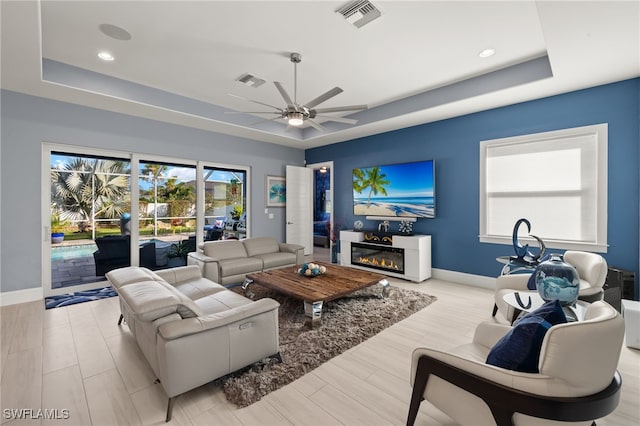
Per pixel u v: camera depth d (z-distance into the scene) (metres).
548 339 1.06
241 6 2.34
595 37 2.28
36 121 3.58
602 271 2.52
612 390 1.09
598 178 3.25
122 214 4.38
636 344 2.32
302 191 6.73
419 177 4.72
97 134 4.03
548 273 1.77
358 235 5.27
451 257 4.50
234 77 3.65
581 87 3.28
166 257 4.83
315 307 2.76
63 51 3.03
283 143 6.30
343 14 2.44
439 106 3.94
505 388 1.11
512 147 3.88
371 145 5.55
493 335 1.66
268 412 1.69
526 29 2.63
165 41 2.85
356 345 2.47
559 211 3.54
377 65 3.32
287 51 3.03
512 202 3.89
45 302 3.52
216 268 3.81
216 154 5.36
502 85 3.38
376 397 1.82
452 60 3.21
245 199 5.95
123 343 2.50
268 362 2.17
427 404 1.75
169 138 4.75
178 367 1.63
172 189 4.89
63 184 3.90
